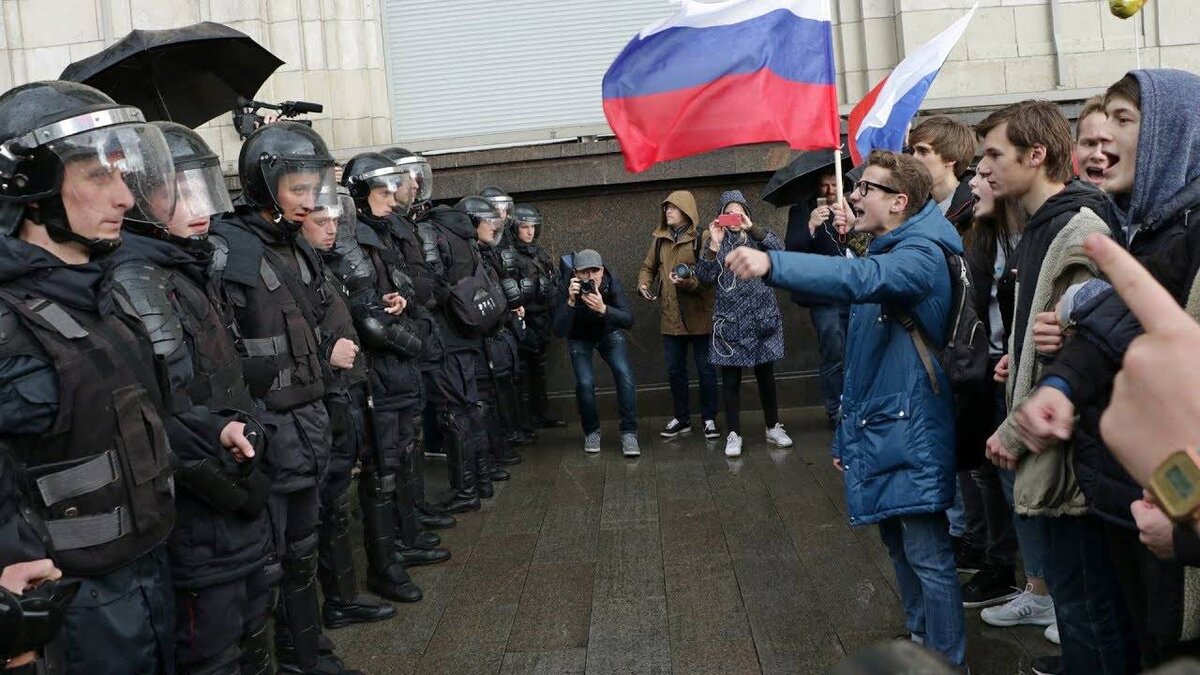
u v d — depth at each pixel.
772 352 8.23
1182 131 2.56
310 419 3.95
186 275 3.34
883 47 10.41
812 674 4.16
